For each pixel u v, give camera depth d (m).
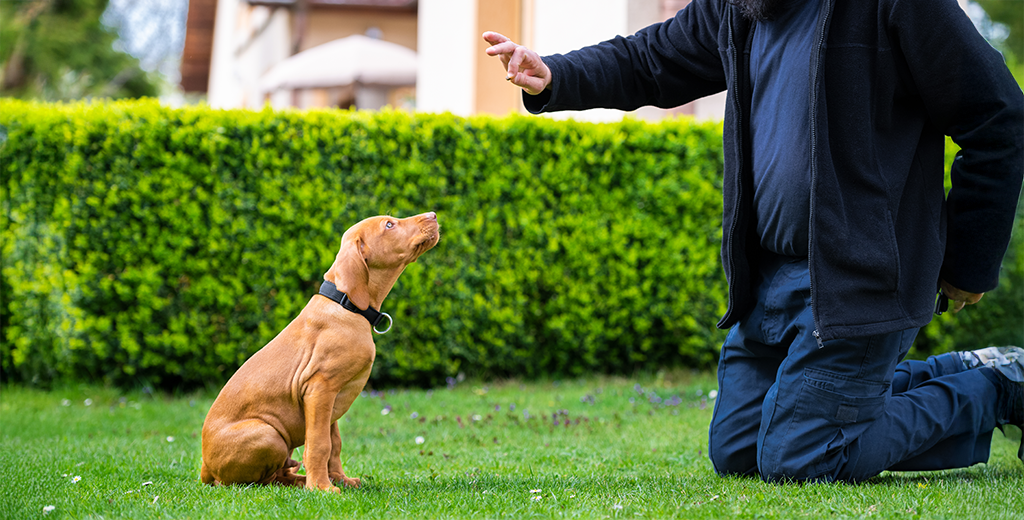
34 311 5.99
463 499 2.60
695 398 5.67
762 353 3.09
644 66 3.38
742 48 3.08
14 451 3.83
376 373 6.27
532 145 6.36
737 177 3.00
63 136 5.78
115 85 22.12
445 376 6.47
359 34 14.82
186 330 5.93
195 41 22.00
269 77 12.77
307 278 6.01
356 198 6.10
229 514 2.39
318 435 2.77
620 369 6.79
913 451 2.92
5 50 20.00
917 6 2.62
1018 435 4.05
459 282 6.26
